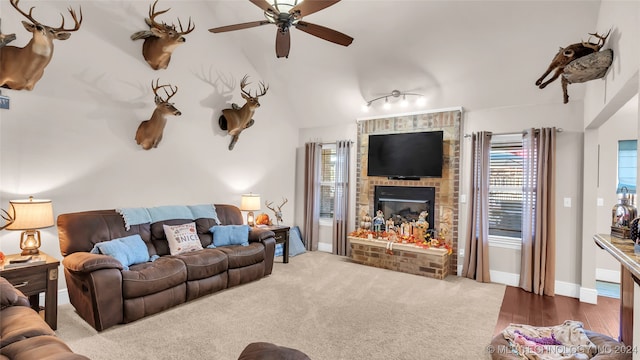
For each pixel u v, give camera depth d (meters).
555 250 4.03
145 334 2.70
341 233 5.73
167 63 4.16
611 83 2.68
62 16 3.37
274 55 5.12
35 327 1.50
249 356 1.28
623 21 2.38
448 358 2.43
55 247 3.37
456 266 4.70
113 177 3.80
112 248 3.11
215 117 4.89
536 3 3.30
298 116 6.22
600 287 4.38
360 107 5.44
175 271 3.24
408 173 5.01
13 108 3.10
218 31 2.92
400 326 2.95
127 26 3.89
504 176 4.58
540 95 4.11
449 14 3.67
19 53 2.95
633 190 4.52
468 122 4.70
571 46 2.84
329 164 6.20
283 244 5.14
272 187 5.89
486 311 3.36
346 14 4.03
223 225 4.45
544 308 3.52
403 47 4.25
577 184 3.96
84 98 3.55
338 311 3.24
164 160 4.29
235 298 3.54
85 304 2.81
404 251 4.73
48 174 3.32
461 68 4.23
